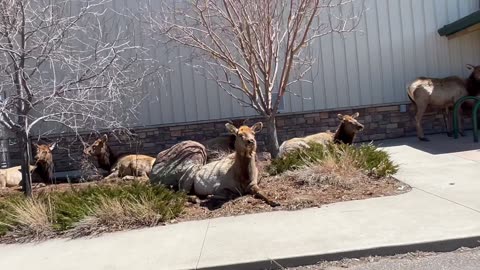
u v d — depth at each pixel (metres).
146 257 5.98
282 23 12.52
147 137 14.86
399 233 5.86
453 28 13.71
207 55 13.21
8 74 8.67
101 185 9.36
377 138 14.71
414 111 14.56
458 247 5.46
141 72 13.94
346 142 10.89
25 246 7.12
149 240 6.68
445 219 6.24
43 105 10.55
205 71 14.55
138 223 7.51
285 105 14.73
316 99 14.74
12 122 8.75
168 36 12.39
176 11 13.21
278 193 8.34
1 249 7.07
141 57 14.36
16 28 8.52
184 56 14.59
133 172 11.79
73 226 7.48
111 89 9.20
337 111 14.73
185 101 14.81
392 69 14.68
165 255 5.98
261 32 11.12
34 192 9.99
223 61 13.06
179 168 9.31
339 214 6.96
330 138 11.26
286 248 5.75
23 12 8.51
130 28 14.29
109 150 12.49
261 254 5.63
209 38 12.45
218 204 8.38
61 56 9.73
